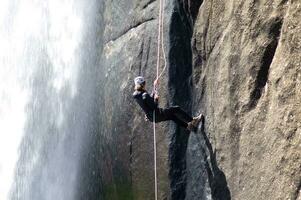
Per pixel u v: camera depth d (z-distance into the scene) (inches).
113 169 673.6
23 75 851.4
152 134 599.2
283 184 390.6
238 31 453.7
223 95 472.1
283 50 401.7
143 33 631.2
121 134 655.1
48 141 800.9
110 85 684.7
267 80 423.2
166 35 576.1
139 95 489.4
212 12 495.2
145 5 637.9
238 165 450.0
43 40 828.0
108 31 715.4
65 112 779.4
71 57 779.4
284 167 390.6
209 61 502.0
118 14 696.4
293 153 383.2
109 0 719.1
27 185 822.5
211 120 494.3
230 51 463.2
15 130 852.6
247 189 434.0
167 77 570.3
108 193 690.2
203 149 512.4
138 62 631.2
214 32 491.2
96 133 717.3
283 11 412.5
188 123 497.4
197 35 521.0
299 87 382.6
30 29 852.6
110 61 693.3
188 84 556.1
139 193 623.5
